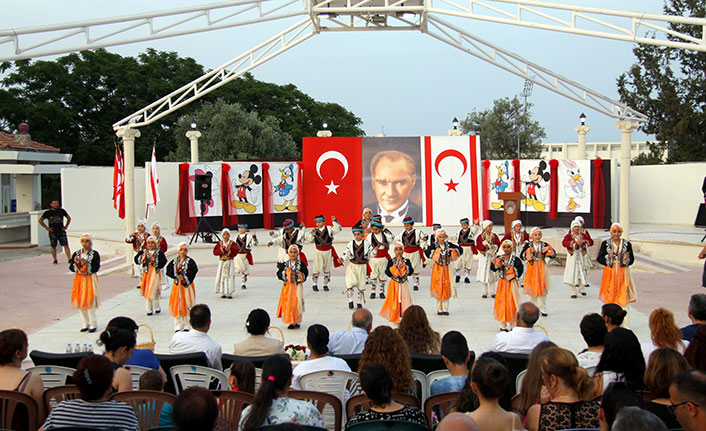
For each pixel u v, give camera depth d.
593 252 18.94
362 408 5.23
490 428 3.85
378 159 25.27
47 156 29.38
